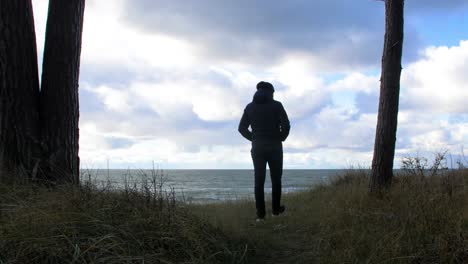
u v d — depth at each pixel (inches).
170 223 156.9
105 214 147.5
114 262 121.3
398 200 232.7
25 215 133.0
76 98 201.6
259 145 254.2
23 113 185.9
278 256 175.5
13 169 177.3
